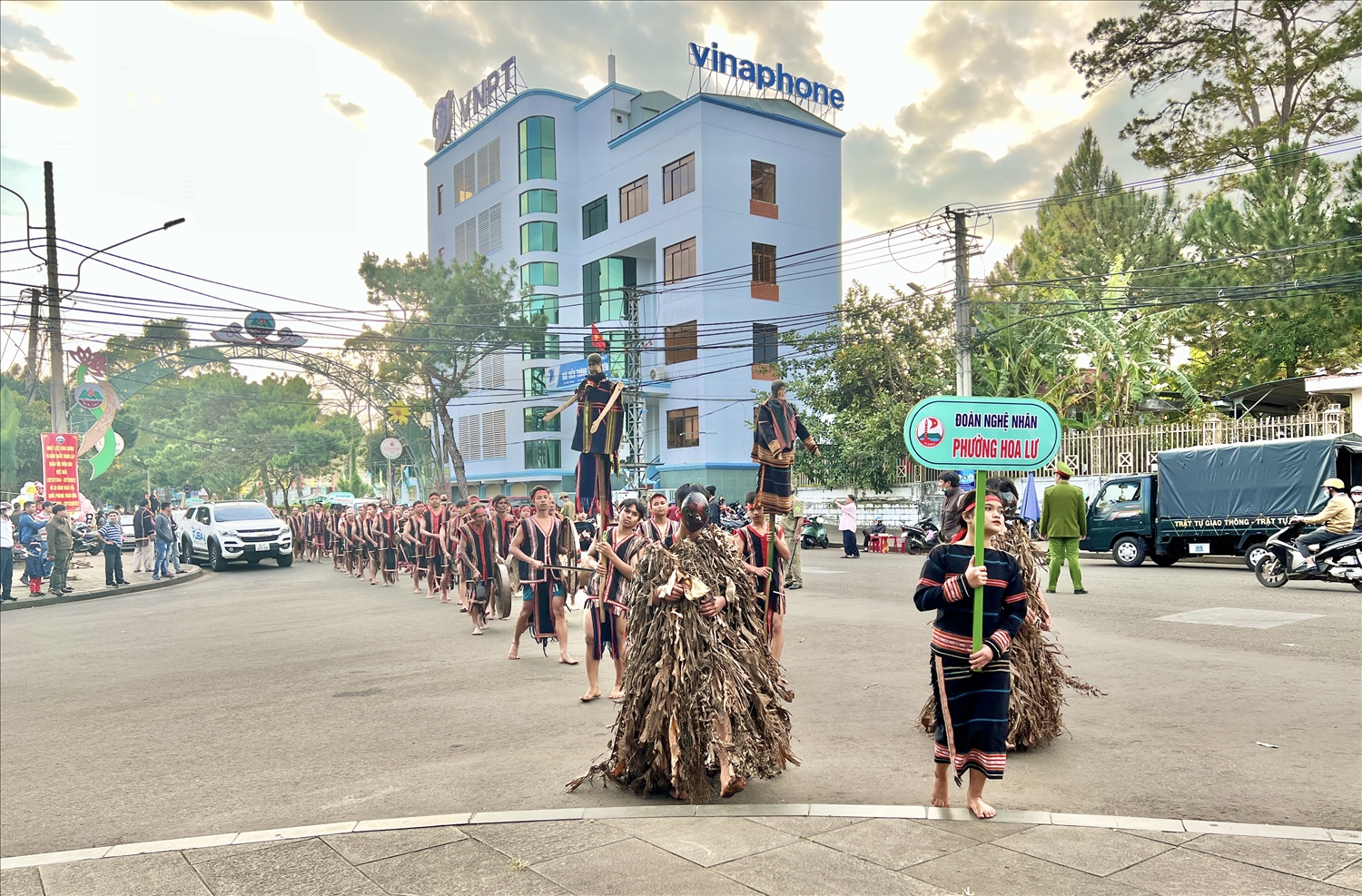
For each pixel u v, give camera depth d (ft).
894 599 44.45
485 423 152.97
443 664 32.04
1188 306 77.10
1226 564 59.31
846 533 74.84
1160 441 67.82
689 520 16.80
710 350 121.29
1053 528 43.06
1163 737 19.03
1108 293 77.51
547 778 18.04
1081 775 16.67
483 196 154.81
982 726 14.20
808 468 95.91
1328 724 19.60
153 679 32.09
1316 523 43.62
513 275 137.80
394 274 122.72
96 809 18.16
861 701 23.39
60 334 74.74
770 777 16.69
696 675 15.84
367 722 23.90
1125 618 34.81
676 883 12.15
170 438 187.11
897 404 90.89
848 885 11.85
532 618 32.14
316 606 52.21
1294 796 15.25
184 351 98.53
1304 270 63.21
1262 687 23.06
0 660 38.50
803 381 99.45
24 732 25.27
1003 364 84.02
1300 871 11.85
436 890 12.41
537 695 26.16
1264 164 68.90
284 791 18.47
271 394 201.36
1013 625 14.25
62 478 74.18
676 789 15.57
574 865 12.95
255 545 84.48
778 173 128.26
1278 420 61.21
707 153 121.29
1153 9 86.63
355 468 228.63
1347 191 62.13
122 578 70.28
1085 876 11.90
